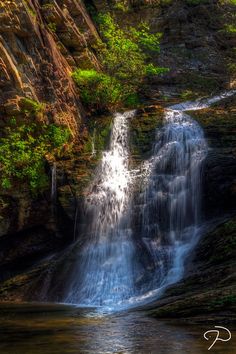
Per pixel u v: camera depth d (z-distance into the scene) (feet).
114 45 66.64
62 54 60.95
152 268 41.27
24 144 48.91
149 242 45.78
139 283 39.91
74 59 62.69
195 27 82.38
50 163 50.24
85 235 48.21
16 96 48.65
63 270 43.52
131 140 55.72
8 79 48.44
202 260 38.68
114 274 41.88
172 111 58.39
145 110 58.95
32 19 52.85
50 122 51.60
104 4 77.30
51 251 49.42
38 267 45.44
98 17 75.15
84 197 48.98
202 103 66.64
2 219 47.39
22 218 48.21
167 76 73.46
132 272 41.60
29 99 49.32
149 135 55.57
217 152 49.49
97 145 55.47
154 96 69.31
